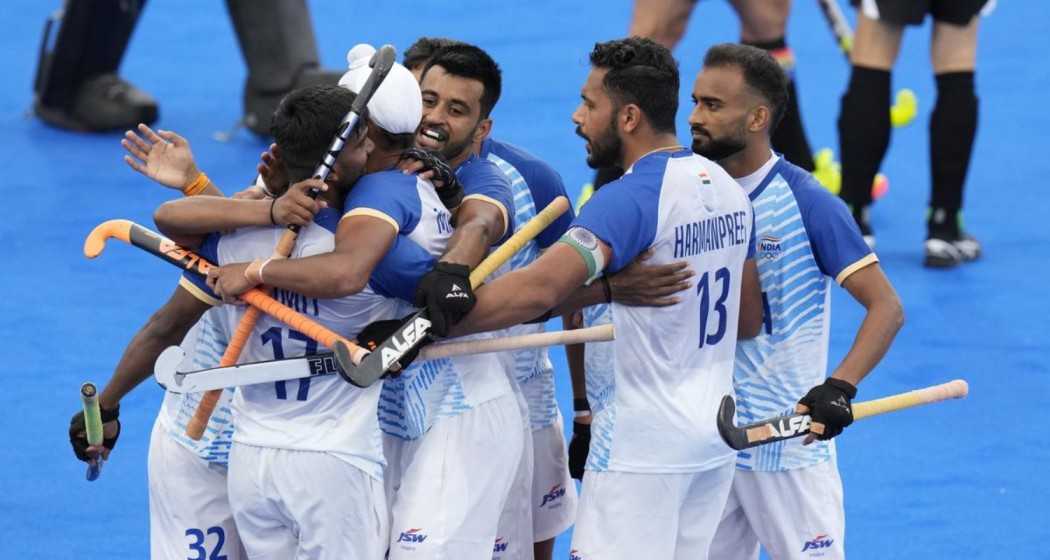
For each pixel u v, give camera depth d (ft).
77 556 63.98
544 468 58.29
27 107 125.59
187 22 149.07
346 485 47.62
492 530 51.75
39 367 81.66
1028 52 138.72
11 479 70.33
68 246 98.43
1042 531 66.80
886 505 69.10
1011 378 81.61
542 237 55.11
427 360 50.49
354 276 45.14
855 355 50.55
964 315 89.25
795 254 52.39
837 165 105.09
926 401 51.47
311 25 118.83
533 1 153.48
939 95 95.66
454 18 148.25
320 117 45.96
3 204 105.19
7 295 90.74
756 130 51.72
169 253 47.67
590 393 51.29
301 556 48.65
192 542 51.93
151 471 52.44
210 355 51.55
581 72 132.98
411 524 49.98
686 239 48.73
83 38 118.62
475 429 51.06
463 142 52.47
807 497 53.57
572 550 50.75
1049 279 94.43
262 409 48.14
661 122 49.65
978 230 102.17
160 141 49.93
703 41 140.26
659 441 49.52
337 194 47.57
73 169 112.47
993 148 117.08
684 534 51.75
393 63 45.96
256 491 48.08
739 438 48.47
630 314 49.19
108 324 87.20
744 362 53.47
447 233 48.70
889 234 101.86
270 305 46.39
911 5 91.91
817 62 136.87
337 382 47.75
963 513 68.33
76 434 50.67
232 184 109.50
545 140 116.37
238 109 126.31
